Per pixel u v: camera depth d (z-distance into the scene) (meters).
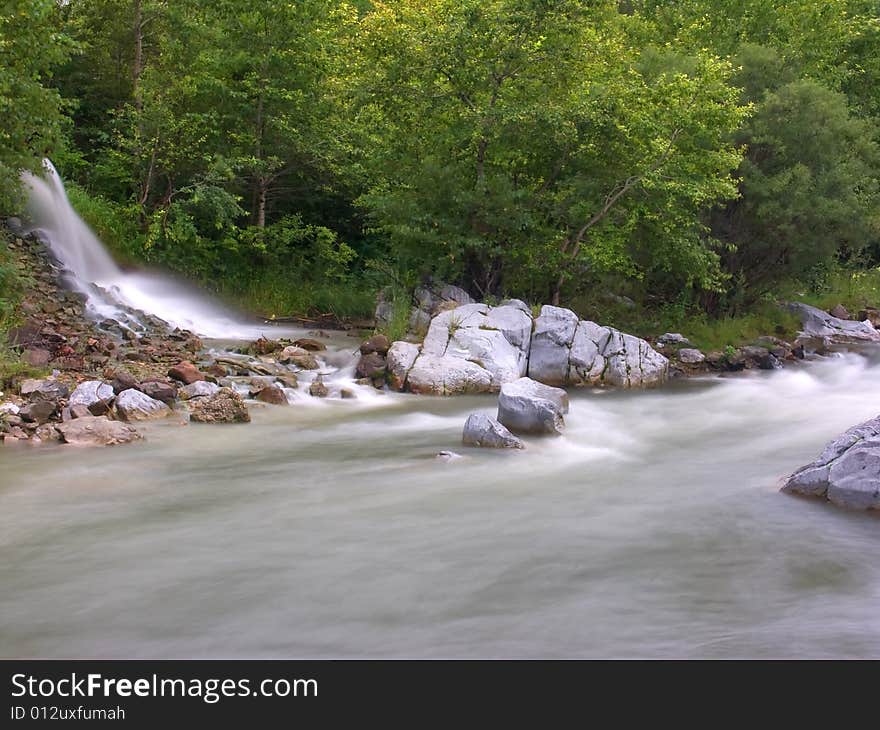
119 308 16.09
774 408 13.45
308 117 21.56
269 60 20.75
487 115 17.38
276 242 21.62
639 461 9.94
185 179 21.30
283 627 5.54
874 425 8.51
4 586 6.09
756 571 6.46
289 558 6.65
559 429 11.11
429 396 13.59
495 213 17.72
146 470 8.98
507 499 8.28
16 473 8.73
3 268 14.45
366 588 6.12
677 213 18.23
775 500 8.25
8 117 13.89
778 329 21.09
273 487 8.52
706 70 17.53
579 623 5.61
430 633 5.47
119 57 23.23
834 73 30.38
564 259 18.11
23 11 13.51
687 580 6.31
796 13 29.88
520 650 5.27
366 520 7.57
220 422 11.11
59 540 6.95
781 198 19.92
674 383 15.84
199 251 20.50
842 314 23.72
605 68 18.89
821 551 6.87
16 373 11.58
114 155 20.62
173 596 5.96
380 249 23.09
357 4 25.84
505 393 11.23
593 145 17.52
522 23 17.25
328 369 14.34
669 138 17.80
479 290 18.67
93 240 18.95
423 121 18.27
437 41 17.58
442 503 8.11
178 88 20.80
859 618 5.68
